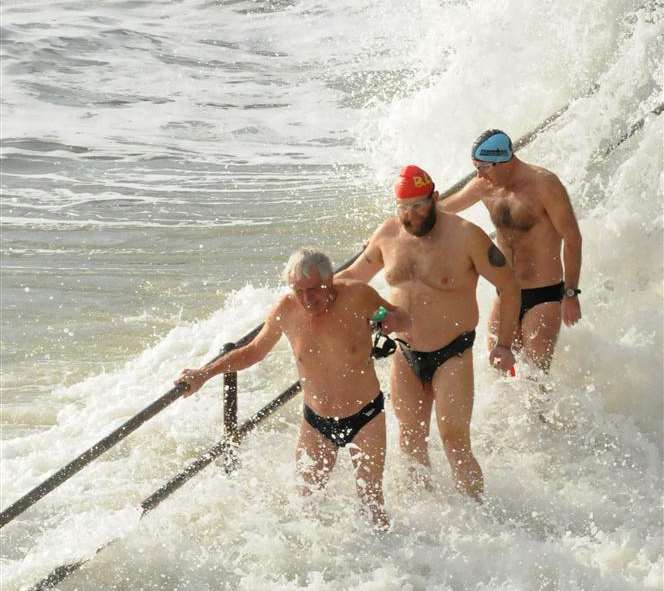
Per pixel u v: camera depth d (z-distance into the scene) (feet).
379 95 128.36
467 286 41.34
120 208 89.92
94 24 157.99
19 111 118.93
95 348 62.08
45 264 76.79
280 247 79.05
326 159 104.99
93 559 38.81
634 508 41.50
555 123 70.03
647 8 75.20
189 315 66.80
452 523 40.19
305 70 140.97
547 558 37.01
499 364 41.93
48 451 48.34
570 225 47.83
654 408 49.93
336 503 40.45
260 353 39.60
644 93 70.69
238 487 42.27
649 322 54.24
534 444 46.98
